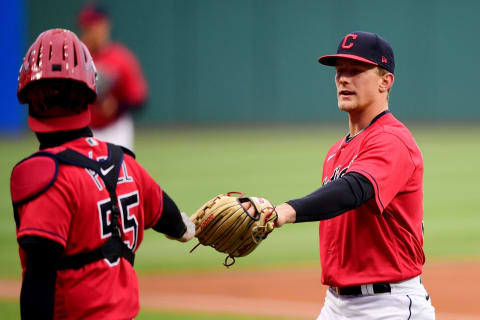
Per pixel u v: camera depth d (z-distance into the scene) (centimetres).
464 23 11644
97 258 913
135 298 966
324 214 1116
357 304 1258
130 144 3347
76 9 10425
